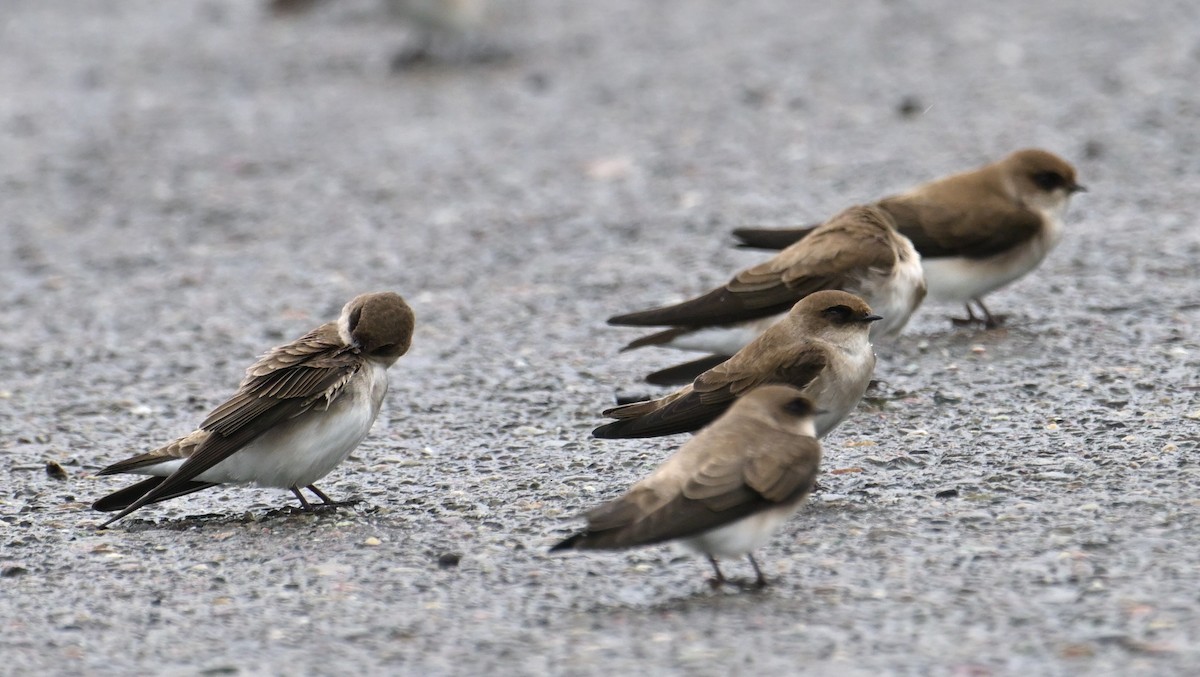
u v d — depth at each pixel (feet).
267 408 35.53
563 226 70.33
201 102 98.99
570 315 57.93
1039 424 41.57
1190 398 42.88
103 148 88.89
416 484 39.96
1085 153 74.49
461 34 104.68
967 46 98.07
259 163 84.38
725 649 28.14
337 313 60.23
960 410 43.42
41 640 30.25
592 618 30.07
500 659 28.27
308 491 39.88
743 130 83.82
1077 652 27.09
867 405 44.34
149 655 29.30
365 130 89.71
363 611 31.09
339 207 75.92
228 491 40.32
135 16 131.03
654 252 65.51
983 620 28.81
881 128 81.97
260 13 128.77
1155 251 59.67
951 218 50.67
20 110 98.73
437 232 70.79
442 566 33.47
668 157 79.92
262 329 58.59
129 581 33.40
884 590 30.66
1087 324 51.39
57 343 58.03
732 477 29.60
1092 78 87.61
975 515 34.73
